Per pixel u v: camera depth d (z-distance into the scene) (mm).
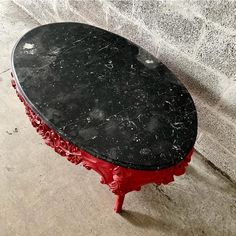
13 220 1596
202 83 1617
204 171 1871
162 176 1272
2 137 1929
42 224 1592
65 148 1335
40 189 1714
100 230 1589
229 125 1621
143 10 1655
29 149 1880
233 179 1837
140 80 1490
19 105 2109
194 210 1692
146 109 1373
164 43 1678
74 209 1651
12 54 1522
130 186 1295
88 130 1273
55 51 1558
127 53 1607
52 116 1303
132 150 1228
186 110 1392
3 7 2775
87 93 1399
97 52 1585
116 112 1346
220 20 1340
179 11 1478
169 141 1271
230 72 1445
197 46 1512
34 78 1428
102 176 1307
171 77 1529
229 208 1720
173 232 1605
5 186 1715
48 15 2496
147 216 1649
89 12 2057
